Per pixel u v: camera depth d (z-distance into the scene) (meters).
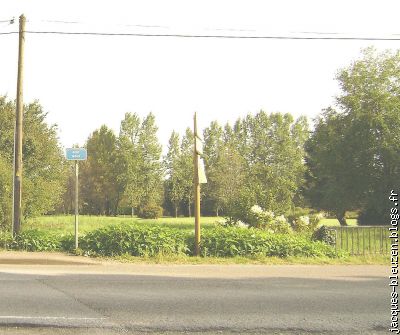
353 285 9.53
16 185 15.34
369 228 15.00
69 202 67.06
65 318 6.62
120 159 67.19
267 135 77.75
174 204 76.62
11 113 35.47
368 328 6.33
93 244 13.59
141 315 6.86
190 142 76.00
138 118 69.75
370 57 40.84
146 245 13.23
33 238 14.45
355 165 39.38
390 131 38.66
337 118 42.00
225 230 14.57
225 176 54.47
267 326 6.38
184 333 6.02
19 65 15.69
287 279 10.20
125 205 70.56
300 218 21.12
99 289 8.70
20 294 8.16
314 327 6.36
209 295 8.32
